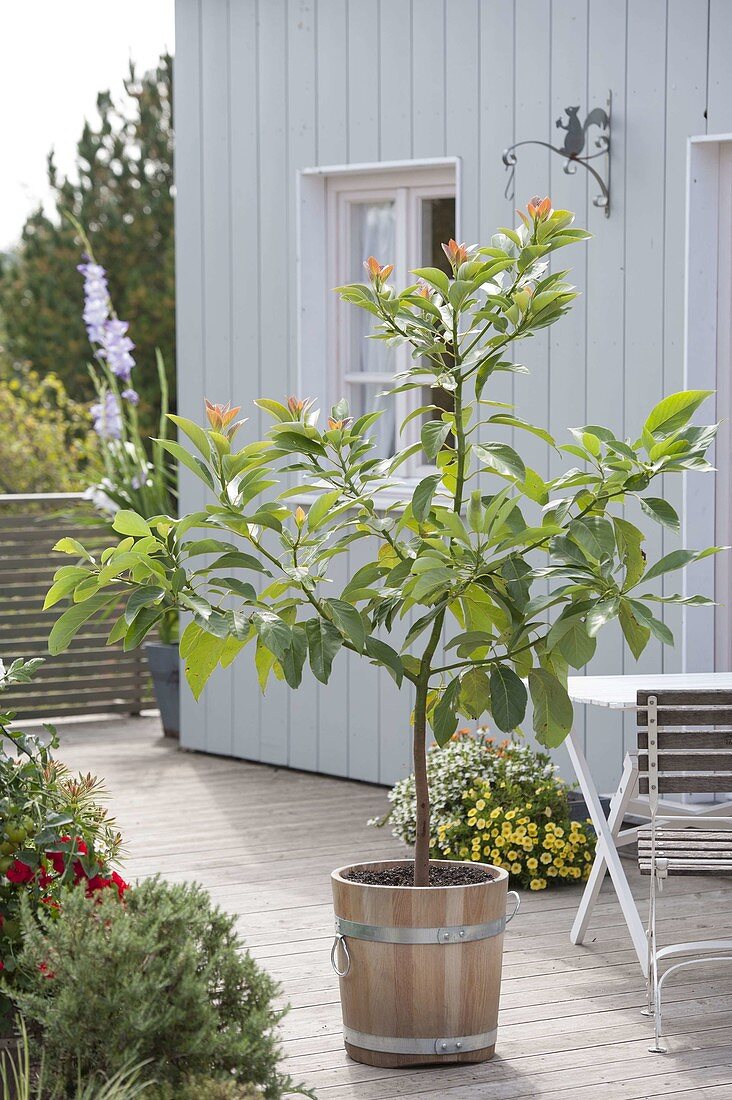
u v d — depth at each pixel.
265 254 7.35
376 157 6.88
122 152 19.20
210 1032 3.09
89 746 8.19
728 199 5.79
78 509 8.97
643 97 5.91
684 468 3.57
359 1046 3.84
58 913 3.53
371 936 3.78
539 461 6.36
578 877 5.38
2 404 14.02
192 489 7.73
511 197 6.39
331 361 7.29
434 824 5.63
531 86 6.28
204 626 3.44
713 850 4.09
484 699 3.95
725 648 5.88
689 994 4.32
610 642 6.09
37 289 18.34
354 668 7.14
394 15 6.75
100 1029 3.04
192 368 7.74
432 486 3.69
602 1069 3.78
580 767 4.77
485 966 3.81
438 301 3.86
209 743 7.86
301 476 7.16
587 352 6.15
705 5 5.70
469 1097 3.61
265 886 5.44
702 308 5.83
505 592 3.79
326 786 7.14
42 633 8.77
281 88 7.23
